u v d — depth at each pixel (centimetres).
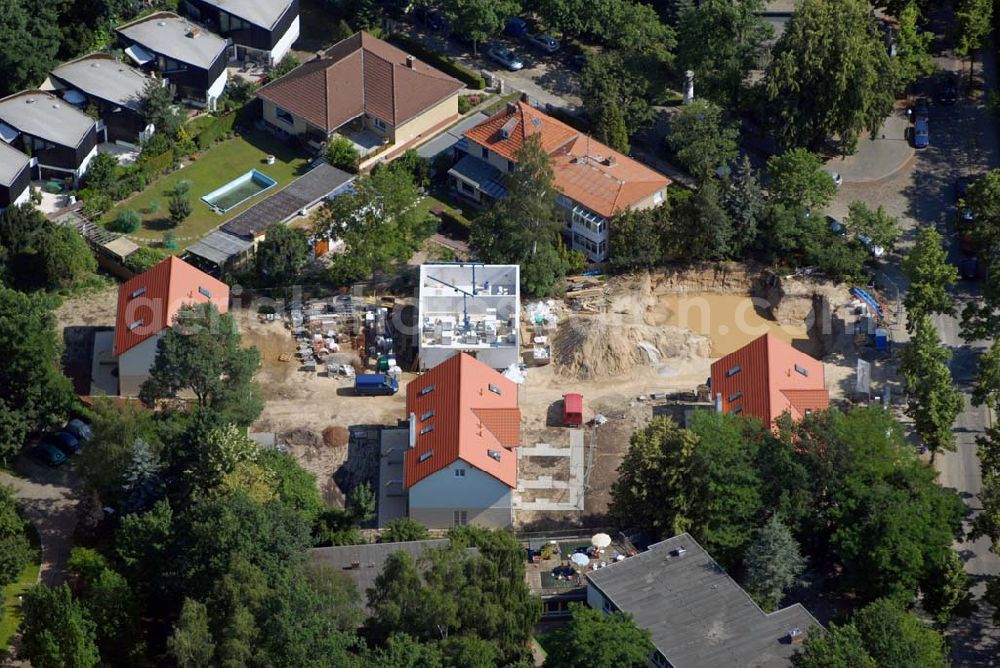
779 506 18100
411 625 16262
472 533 17312
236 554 16638
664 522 18262
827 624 17775
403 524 18212
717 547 18088
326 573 16650
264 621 15812
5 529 17675
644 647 16075
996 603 17762
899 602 17488
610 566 17425
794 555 17662
